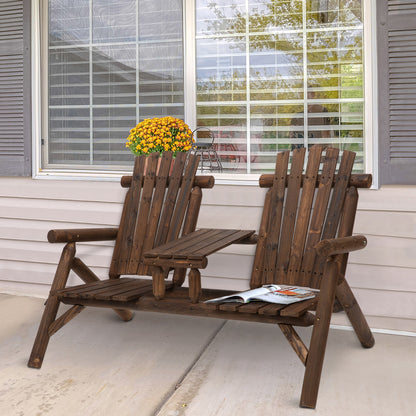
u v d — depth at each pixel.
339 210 2.41
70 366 2.26
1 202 3.64
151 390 2.02
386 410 1.85
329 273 1.94
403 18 3.00
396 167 3.05
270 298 2.08
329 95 3.30
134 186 2.76
